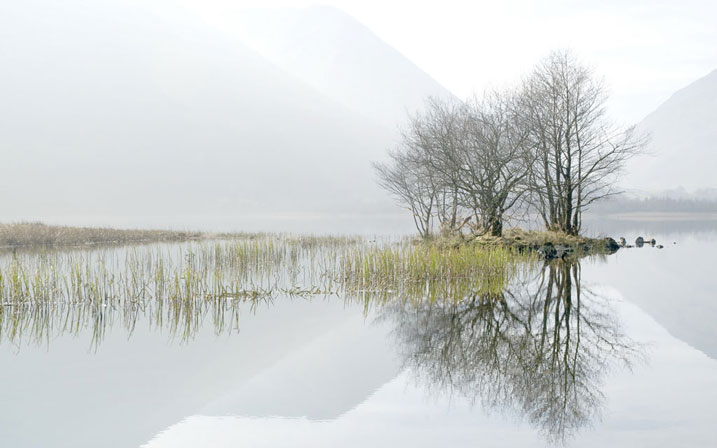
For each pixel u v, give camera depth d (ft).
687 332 54.34
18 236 148.46
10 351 47.93
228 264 102.89
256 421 33.27
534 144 127.24
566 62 139.54
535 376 41.01
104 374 42.34
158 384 39.78
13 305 64.13
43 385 39.83
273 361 45.47
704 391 37.40
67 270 88.94
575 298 71.97
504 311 63.77
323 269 96.12
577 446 29.22
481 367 43.47
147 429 31.86
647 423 32.17
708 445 29.12
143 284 69.36
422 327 56.59
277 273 92.79
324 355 46.85
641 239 164.66
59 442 30.68
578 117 140.97
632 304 68.54
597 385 38.91
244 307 66.33
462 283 81.82
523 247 120.57
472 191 116.67
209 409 35.19
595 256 125.70
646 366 43.24
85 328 55.98
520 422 32.55
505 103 132.46
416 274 82.02
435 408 34.94
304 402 36.09
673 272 99.76
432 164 120.57
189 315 61.98
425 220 143.64
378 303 68.39
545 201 156.04
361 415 34.06
